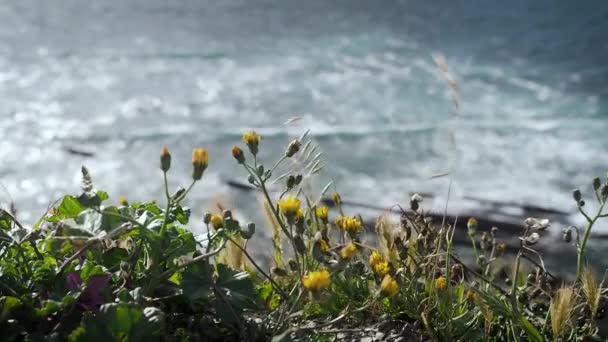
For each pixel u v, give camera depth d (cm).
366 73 2378
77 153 1533
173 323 294
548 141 1670
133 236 305
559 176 1438
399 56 2669
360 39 3019
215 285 285
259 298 294
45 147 1579
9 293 275
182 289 283
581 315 339
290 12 3678
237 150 300
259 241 773
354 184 1355
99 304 275
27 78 2312
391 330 324
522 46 2828
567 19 3322
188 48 2855
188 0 3984
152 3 3941
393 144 1636
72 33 3192
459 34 3116
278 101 2039
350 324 330
